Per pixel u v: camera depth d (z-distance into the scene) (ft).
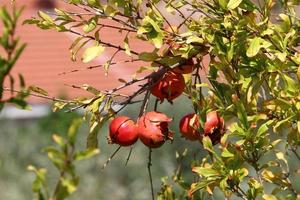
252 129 15.14
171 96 16.07
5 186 54.44
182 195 17.75
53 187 49.14
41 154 58.75
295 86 14.78
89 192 56.44
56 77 85.92
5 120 65.16
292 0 16.49
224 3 15.10
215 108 15.89
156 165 57.93
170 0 15.60
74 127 9.02
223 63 15.10
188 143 54.49
